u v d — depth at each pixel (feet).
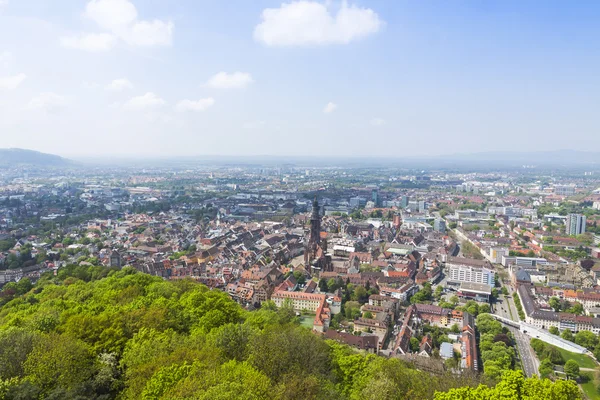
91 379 522.88
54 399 442.91
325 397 525.75
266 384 465.88
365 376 649.20
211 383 435.53
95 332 623.36
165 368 479.41
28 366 495.00
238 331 645.51
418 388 622.54
